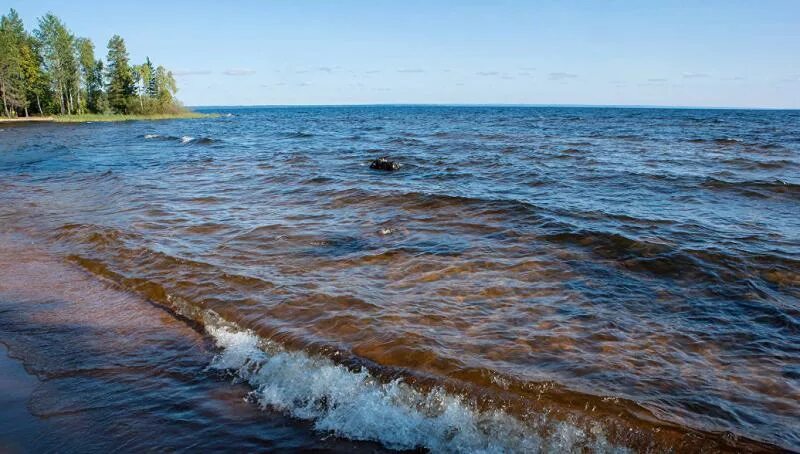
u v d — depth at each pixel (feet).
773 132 131.95
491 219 35.45
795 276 24.32
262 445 13.07
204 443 13.14
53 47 237.45
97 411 14.53
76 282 25.29
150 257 28.19
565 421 13.70
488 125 178.40
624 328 19.30
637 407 14.05
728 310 20.93
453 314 20.48
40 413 14.43
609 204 39.73
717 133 127.13
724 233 31.22
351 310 20.76
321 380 15.89
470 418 13.97
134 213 39.40
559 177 52.65
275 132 148.36
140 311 21.76
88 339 19.16
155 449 12.89
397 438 13.37
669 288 23.26
